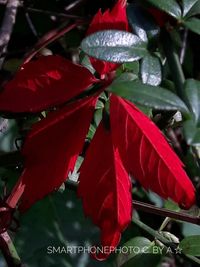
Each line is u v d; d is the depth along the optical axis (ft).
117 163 0.92
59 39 1.69
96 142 0.93
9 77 1.48
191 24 0.90
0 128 1.36
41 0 1.75
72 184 1.26
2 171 1.49
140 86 0.75
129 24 0.93
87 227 1.68
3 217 1.14
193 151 1.14
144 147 0.88
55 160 0.97
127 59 0.87
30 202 0.99
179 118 1.19
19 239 1.61
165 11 0.90
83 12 1.77
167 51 0.91
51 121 0.94
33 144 0.96
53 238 1.64
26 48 1.68
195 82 0.80
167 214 1.26
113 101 0.88
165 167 0.89
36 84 0.94
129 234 1.65
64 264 1.62
